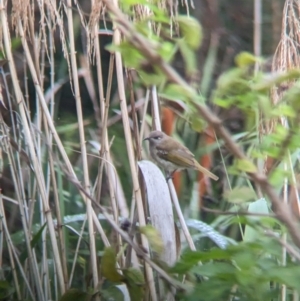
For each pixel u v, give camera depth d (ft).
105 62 44.96
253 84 15.96
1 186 37.99
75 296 25.58
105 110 26.63
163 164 32.60
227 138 15.39
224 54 47.98
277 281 17.74
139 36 14.75
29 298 28.14
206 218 37.11
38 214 32.91
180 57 36.94
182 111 38.52
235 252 18.11
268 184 15.60
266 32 46.65
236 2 48.93
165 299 24.66
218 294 18.26
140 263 27.50
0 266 28.53
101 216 31.68
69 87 44.98
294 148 16.21
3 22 25.88
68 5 26.05
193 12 48.01
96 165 41.27
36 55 27.09
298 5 22.62
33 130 27.48
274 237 18.57
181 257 19.85
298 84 15.52
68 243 31.42
